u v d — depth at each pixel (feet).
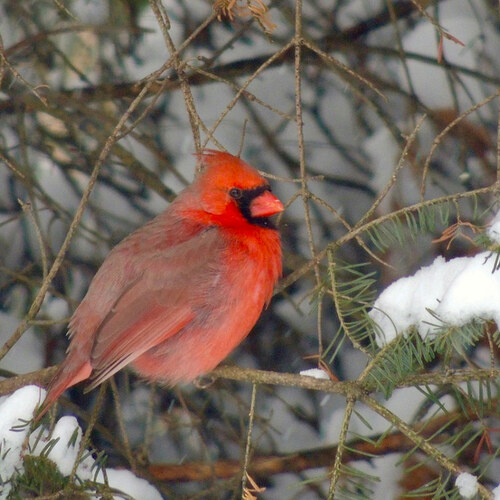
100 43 31.30
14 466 17.98
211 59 26.71
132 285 21.97
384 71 33.09
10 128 31.40
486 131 30.78
